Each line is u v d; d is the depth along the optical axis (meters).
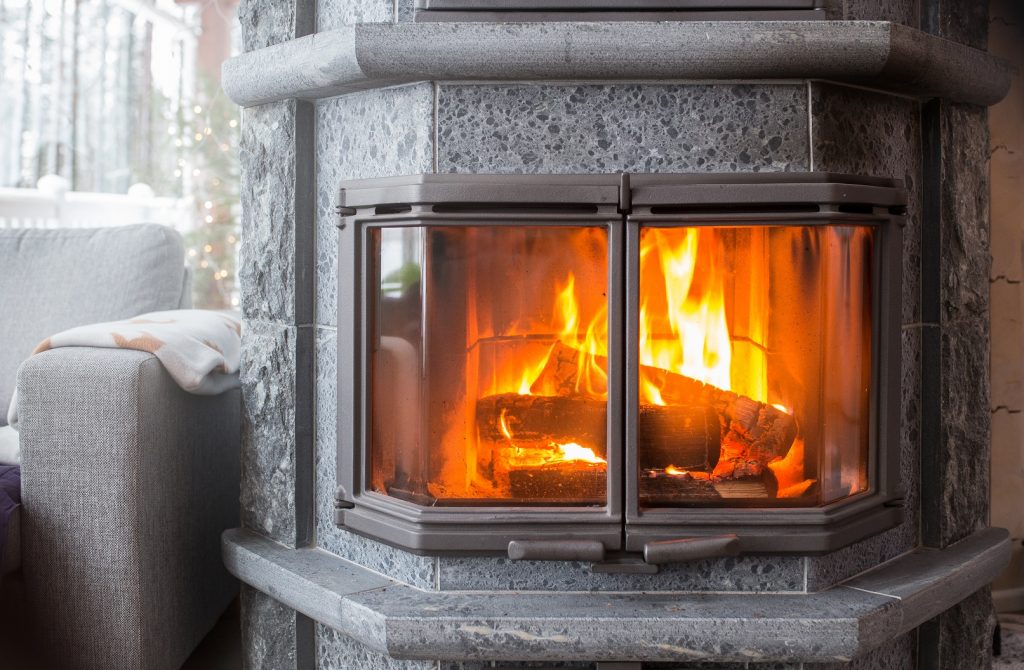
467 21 1.42
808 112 1.42
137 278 2.16
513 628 1.33
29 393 1.59
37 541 1.60
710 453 1.44
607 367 1.40
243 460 1.75
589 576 1.44
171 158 3.38
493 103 1.43
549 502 1.44
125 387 1.58
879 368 1.51
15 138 3.20
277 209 1.63
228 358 1.86
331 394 1.61
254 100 1.64
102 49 3.29
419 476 1.46
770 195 1.37
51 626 1.61
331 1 1.57
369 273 1.49
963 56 1.54
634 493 1.40
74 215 3.14
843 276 1.45
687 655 1.33
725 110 1.42
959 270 1.66
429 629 1.33
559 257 1.43
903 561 1.58
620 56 1.36
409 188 1.40
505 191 1.38
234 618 2.15
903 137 1.59
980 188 1.73
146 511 1.62
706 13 1.42
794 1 1.42
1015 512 2.09
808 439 1.44
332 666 1.61
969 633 1.70
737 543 1.39
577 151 1.43
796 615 1.33
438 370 1.45
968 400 1.71
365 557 1.56
